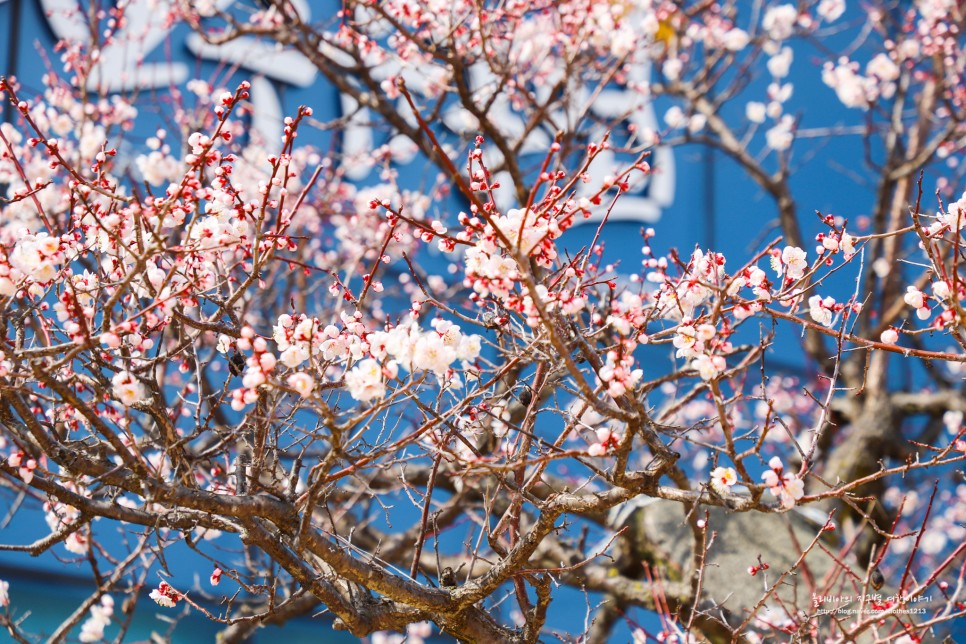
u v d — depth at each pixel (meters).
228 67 10.44
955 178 11.50
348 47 7.94
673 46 10.28
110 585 4.90
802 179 14.30
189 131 8.01
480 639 4.41
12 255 3.66
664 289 4.01
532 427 4.11
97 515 4.03
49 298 5.45
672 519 6.95
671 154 13.11
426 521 4.56
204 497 3.67
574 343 3.79
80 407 3.35
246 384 3.08
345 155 9.43
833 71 10.41
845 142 14.79
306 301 7.14
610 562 7.02
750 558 6.72
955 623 7.90
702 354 3.43
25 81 9.54
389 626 4.36
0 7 9.48
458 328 3.42
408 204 8.59
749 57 11.21
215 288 4.43
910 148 10.44
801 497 3.36
